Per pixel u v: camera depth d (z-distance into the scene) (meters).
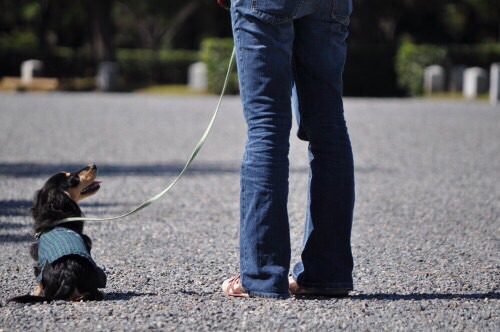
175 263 9.37
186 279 8.52
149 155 20.08
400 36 73.69
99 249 10.20
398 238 10.94
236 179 16.47
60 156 19.66
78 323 6.58
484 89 45.12
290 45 7.13
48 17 62.75
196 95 46.25
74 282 7.09
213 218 12.47
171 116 30.94
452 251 10.09
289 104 7.18
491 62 49.59
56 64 56.31
